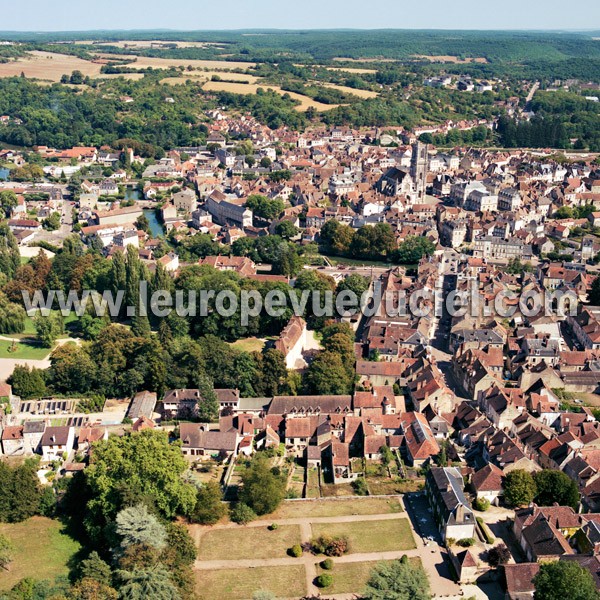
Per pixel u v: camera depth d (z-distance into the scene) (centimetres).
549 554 19488
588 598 17125
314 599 18788
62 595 18400
